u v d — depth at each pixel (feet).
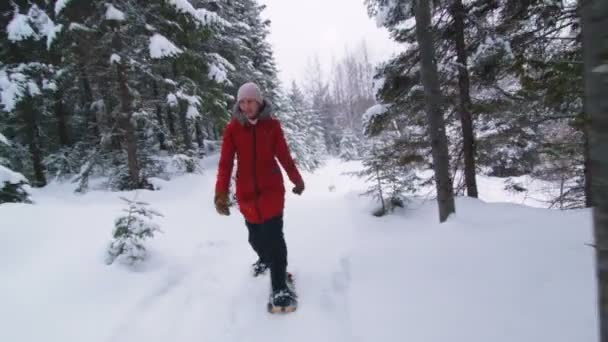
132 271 10.96
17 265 10.25
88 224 13.93
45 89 32.30
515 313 6.80
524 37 18.79
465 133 23.34
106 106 37.55
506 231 11.18
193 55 32.45
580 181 26.55
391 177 23.40
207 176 37.78
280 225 9.68
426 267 9.61
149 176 36.96
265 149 9.30
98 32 27.22
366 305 8.36
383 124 24.61
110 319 8.45
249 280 11.10
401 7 16.44
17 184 19.80
